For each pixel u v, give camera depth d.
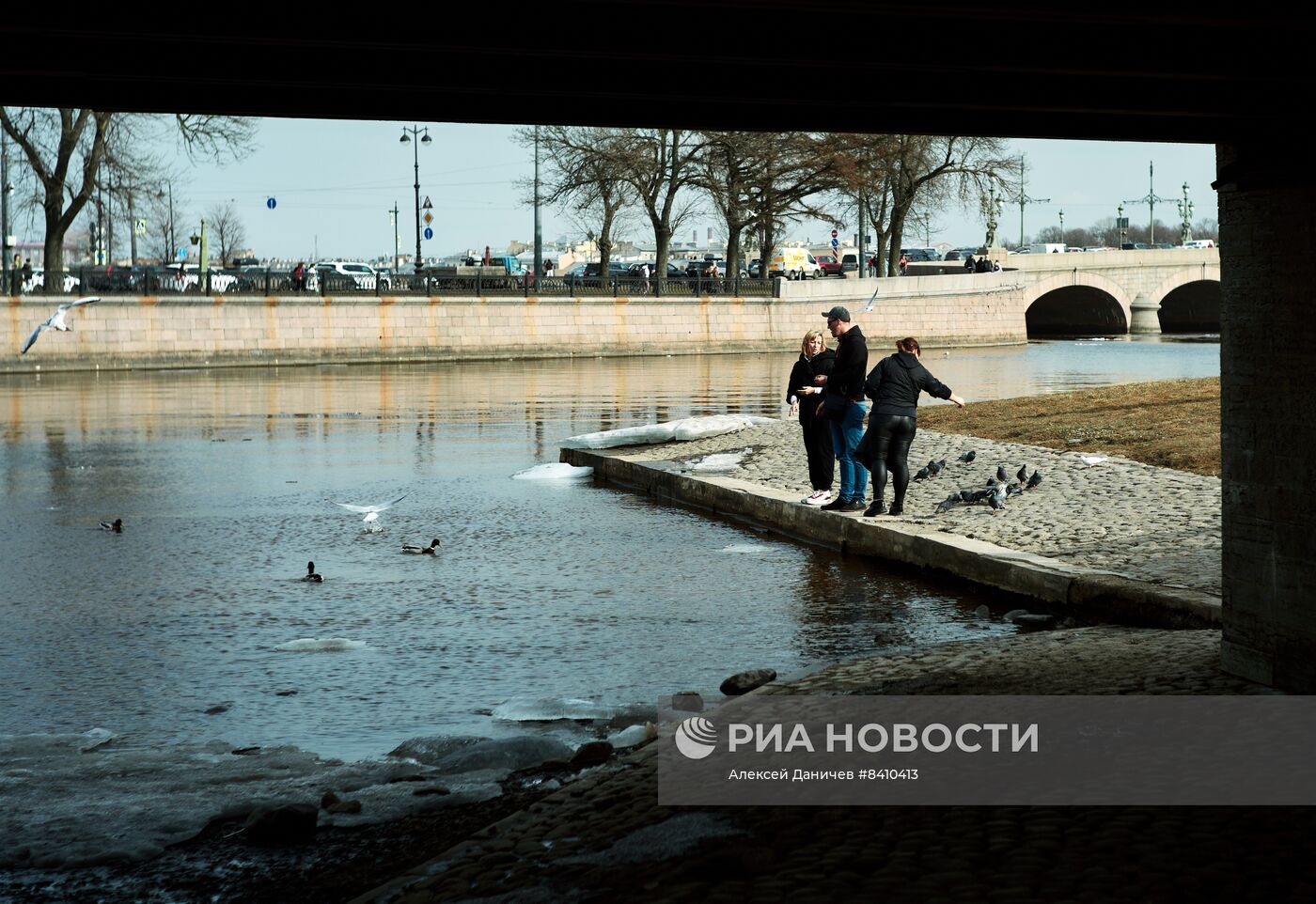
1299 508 8.73
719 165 80.56
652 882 6.02
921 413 28.47
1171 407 25.16
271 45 7.34
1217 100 8.46
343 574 15.66
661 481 21.88
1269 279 8.92
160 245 129.88
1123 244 147.38
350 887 6.97
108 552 17.19
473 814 7.98
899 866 6.03
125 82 8.11
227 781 8.59
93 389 48.66
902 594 14.37
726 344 79.56
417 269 82.38
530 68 7.95
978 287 88.62
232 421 35.91
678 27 7.23
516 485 23.42
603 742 9.02
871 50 7.41
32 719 10.12
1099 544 14.50
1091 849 6.16
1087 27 7.41
